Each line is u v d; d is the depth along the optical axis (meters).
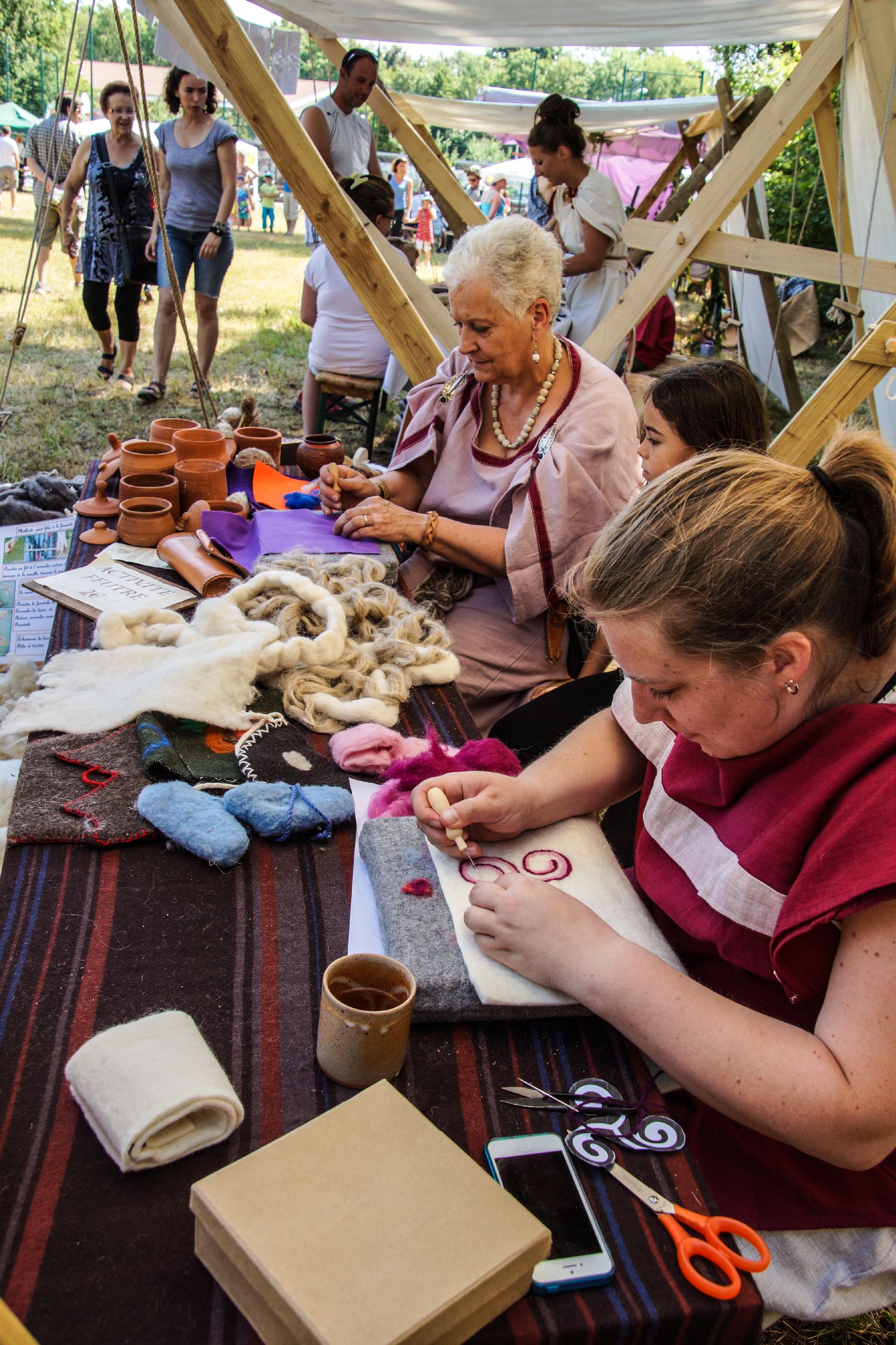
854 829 0.97
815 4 4.61
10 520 3.12
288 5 4.81
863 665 1.07
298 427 6.45
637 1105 1.04
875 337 3.19
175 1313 0.78
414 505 2.76
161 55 3.98
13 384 6.57
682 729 1.07
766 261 4.59
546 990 1.11
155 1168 0.90
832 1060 0.93
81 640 1.92
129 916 1.22
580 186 5.19
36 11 24.12
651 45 5.75
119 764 1.49
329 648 1.83
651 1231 0.91
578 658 2.59
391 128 5.59
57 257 12.61
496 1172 0.93
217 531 2.39
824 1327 1.71
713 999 1.02
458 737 1.79
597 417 2.41
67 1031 1.04
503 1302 0.79
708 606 0.95
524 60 45.28
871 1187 1.14
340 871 1.36
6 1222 0.85
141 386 6.83
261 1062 1.03
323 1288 0.72
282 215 25.12
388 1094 0.92
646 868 1.31
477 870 1.30
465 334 2.36
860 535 1.00
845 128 5.41
